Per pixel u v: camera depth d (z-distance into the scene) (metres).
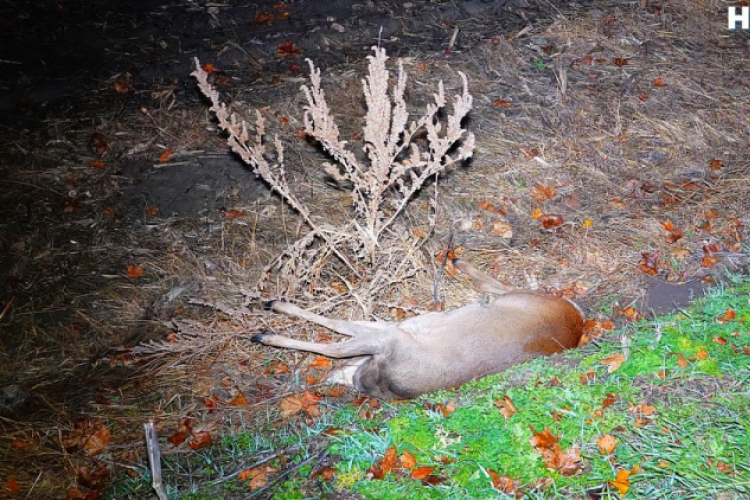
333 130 6.50
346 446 6.12
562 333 6.64
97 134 8.33
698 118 8.38
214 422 6.51
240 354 6.86
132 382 6.75
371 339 6.55
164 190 7.91
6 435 6.50
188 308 7.14
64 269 7.40
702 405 6.06
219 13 9.73
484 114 8.45
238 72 9.02
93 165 8.10
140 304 7.18
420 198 7.71
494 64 8.97
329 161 8.05
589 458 5.89
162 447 6.40
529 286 7.15
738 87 8.70
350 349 6.55
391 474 5.95
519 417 6.08
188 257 7.43
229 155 8.17
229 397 6.64
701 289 7.00
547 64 8.98
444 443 6.04
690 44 9.21
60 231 7.63
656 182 7.86
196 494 6.08
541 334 6.60
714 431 5.92
